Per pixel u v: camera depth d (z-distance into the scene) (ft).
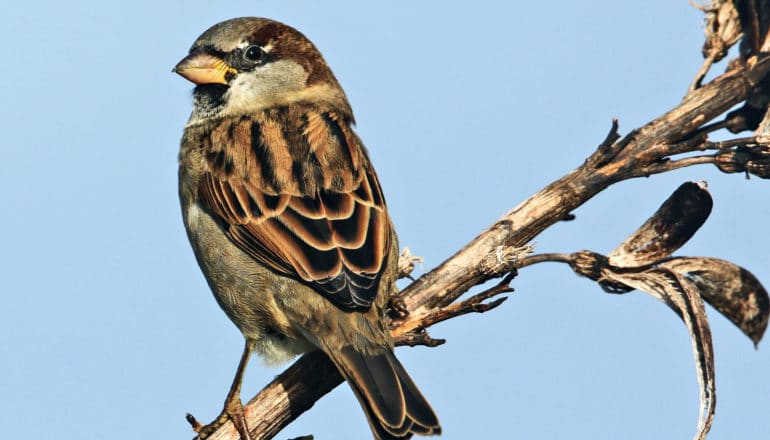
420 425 29.86
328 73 42.57
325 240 33.35
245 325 35.45
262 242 34.45
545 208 34.96
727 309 36.09
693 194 35.12
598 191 35.37
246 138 36.78
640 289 34.50
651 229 35.35
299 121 37.52
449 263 34.22
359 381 31.22
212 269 35.96
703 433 31.63
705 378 32.42
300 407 32.22
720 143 35.40
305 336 33.17
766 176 35.24
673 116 36.14
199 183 36.81
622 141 35.78
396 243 35.70
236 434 31.71
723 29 38.55
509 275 31.35
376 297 32.53
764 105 36.81
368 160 37.17
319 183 34.76
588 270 35.01
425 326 32.55
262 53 41.04
